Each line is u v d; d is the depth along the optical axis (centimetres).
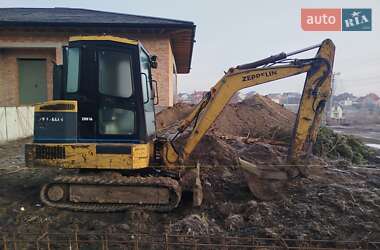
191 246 428
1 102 1554
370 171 786
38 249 414
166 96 1452
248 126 1287
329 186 631
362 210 538
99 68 576
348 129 3000
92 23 1380
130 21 1427
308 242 440
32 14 1642
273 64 636
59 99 585
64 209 561
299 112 632
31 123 1408
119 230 482
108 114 577
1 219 520
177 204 554
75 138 571
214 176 718
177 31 1414
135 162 558
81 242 430
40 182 700
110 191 565
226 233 473
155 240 446
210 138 888
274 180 624
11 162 885
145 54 650
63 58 585
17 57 1548
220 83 629
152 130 660
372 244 432
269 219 512
